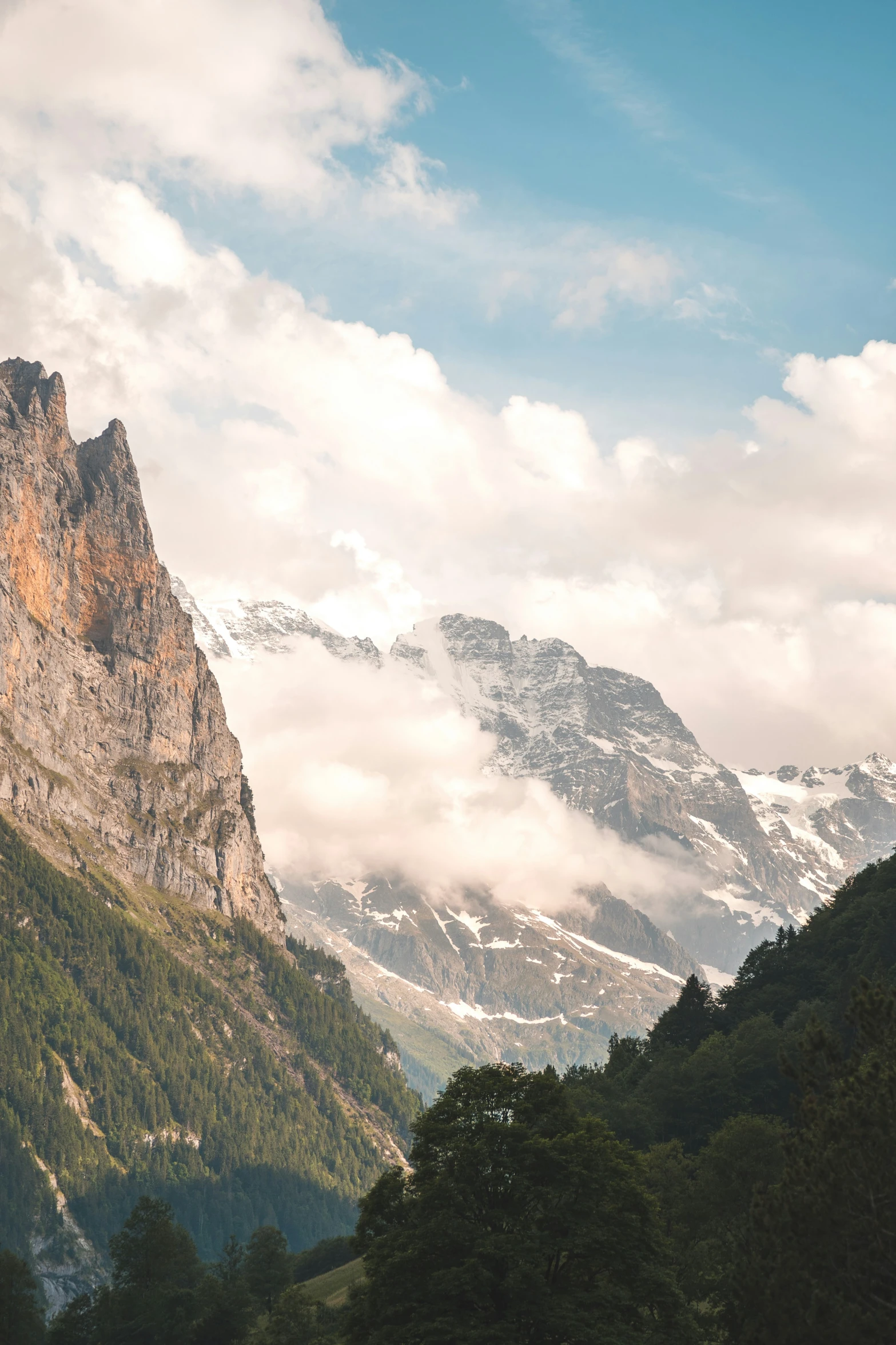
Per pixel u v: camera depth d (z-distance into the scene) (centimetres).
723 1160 12950
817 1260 6369
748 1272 6581
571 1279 8619
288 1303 13875
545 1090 9675
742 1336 6481
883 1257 6303
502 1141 9025
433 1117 9525
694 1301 11031
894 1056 6950
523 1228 8694
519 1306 8088
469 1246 8494
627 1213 8819
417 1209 8900
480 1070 9756
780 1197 6681
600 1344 7756
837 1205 6391
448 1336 7856
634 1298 8494
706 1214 12562
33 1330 16650
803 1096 7262
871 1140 6469
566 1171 8894
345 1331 8681
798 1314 6197
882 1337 6028
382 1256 8725
